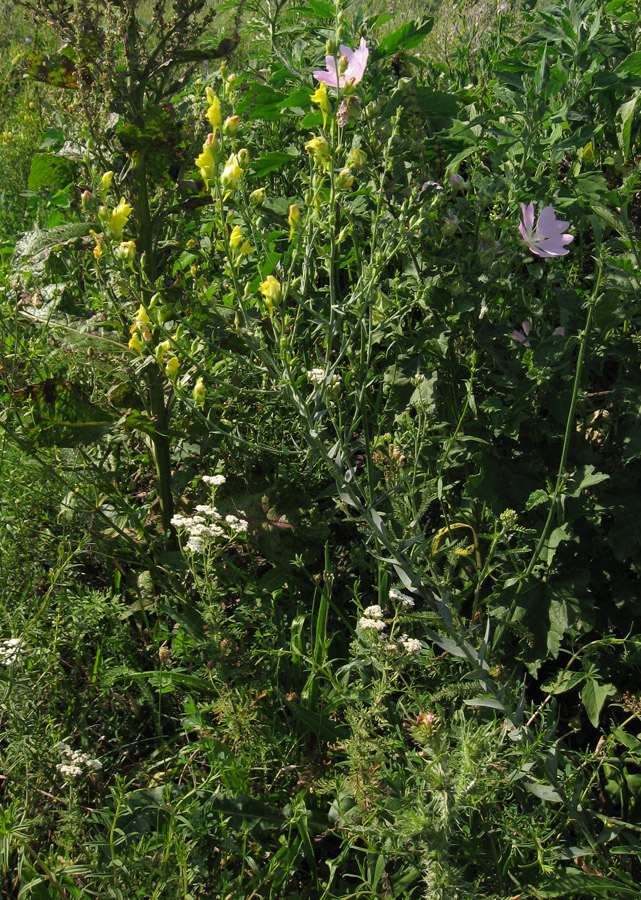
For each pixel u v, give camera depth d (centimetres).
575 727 216
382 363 287
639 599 236
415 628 239
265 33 362
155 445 270
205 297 255
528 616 229
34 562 269
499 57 366
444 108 305
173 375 205
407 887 185
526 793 198
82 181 260
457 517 252
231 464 285
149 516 292
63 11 244
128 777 223
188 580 272
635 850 181
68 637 242
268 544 261
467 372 257
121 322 259
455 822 165
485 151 316
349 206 257
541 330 263
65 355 286
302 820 193
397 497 202
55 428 252
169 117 239
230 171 188
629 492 230
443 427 258
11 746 205
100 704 235
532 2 341
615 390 230
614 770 207
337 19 233
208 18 247
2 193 501
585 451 242
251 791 213
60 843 187
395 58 305
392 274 291
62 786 207
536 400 252
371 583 264
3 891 186
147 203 252
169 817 198
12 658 207
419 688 225
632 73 299
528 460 246
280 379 185
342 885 196
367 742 191
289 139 383
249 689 220
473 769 157
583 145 272
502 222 242
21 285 285
